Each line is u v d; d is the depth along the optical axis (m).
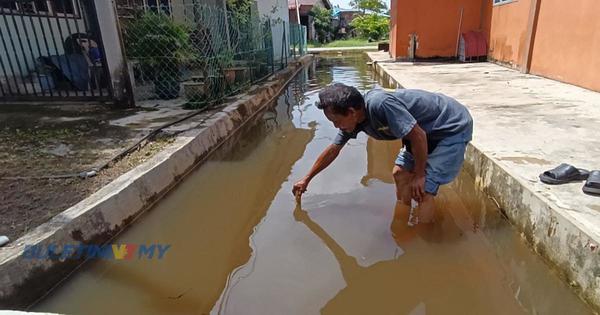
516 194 2.45
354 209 2.84
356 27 28.78
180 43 5.71
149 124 4.26
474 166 3.20
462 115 2.34
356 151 4.18
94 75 5.68
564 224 1.94
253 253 2.35
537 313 1.84
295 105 7.01
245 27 7.72
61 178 2.76
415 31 11.73
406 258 2.25
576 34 5.81
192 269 2.23
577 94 5.16
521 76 7.26
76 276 2.12
